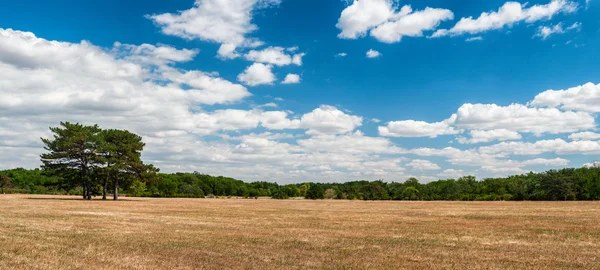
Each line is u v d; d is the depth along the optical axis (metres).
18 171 154.38
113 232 24.30
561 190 112.19
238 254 17.20
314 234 25.31
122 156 79.94
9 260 14.21
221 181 184.75
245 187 182.00
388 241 22.27
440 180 152.00
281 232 26.27
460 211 53.09
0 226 25.33
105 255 16.06
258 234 24.92
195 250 18.05
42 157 75.69
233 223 32.50
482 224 33.22
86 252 16.59
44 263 13.96
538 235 25.52
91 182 80.94
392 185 137.25
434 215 44.78
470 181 153.38
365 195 124.50
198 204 71.56
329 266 14.88
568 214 45.88
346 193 135.62
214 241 21.22
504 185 134.38
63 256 15.46
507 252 18.70
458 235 25.38
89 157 76.38
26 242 18.66
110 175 80.94
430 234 25.89
